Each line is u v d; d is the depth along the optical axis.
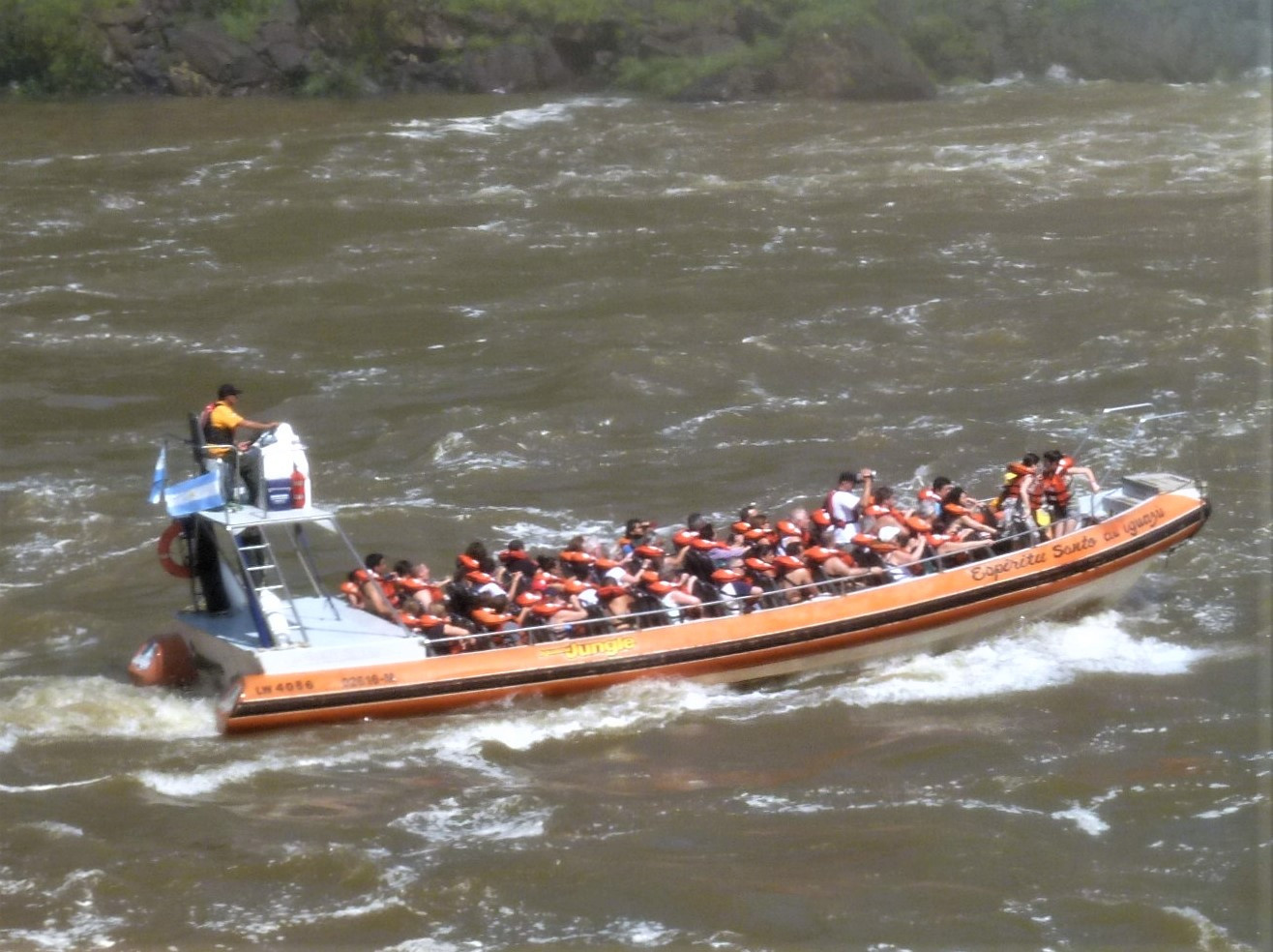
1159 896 22.48
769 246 66.81
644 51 112.00
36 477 42.50
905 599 30.53
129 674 30.48
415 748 27.50
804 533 31.69
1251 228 67.62
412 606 29.75
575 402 47.66
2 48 106.75
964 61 114.38
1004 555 31.44
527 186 79.38
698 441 44.94
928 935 21.67
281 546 37.94
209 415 29.23
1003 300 57.44
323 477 42.31
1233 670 30.50
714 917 22.20
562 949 21.47
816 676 30.53
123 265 64.31
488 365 51.78
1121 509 33.91
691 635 29.42
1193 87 109.56
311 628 28.50
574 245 67.50
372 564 29.84
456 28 112.38
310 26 110.44
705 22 112.88
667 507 40.38
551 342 53.94
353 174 81.94
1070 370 50.19
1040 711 28.92
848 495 31.97
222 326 56.34
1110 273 60.69
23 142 89.69
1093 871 23.28
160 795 25.70
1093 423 45.47
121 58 107.88
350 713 27.89
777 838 24.34
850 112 100.81
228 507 28.62
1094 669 30.70
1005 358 51.62
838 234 68.69
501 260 65.06
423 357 52.78
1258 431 44.28
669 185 79.19
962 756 27.09
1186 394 47.56
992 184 78.06
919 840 24.14
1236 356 50.78
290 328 56.12
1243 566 35.69
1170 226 68.44
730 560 30.97
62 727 28.19
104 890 22.77
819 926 21.95
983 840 24.11
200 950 21.38
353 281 61.97
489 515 39.72
